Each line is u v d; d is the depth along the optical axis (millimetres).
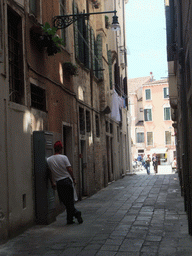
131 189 16016
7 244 6273
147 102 64000
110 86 20969
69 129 12484
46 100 9781
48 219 8141
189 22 6898
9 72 7570
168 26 16156
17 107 7480
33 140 8352
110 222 8047
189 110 8383
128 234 6746
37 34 8898
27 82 8320
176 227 7293
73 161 12438
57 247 5945
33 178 8219
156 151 62469
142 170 48219
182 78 7031
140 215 8891
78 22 14844
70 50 12914
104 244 6020
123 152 27266
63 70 11914
